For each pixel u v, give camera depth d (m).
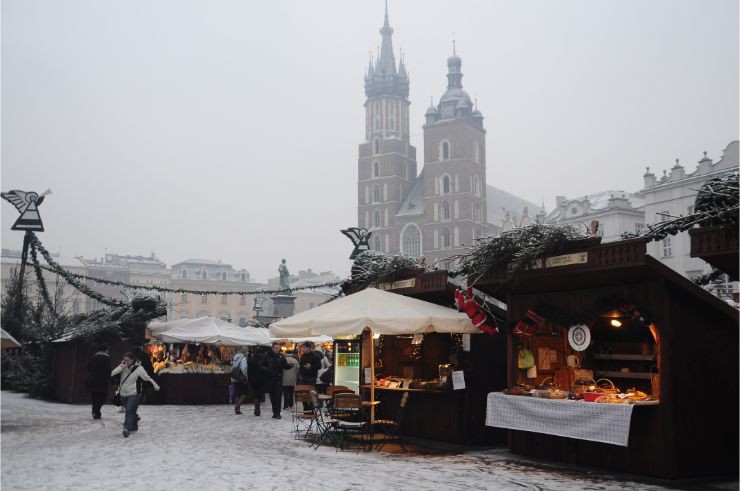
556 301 11.05
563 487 8.60
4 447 11.62
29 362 25.20
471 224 116.75
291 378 20.00
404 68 136.25
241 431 14.35
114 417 17.12
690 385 9.47
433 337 14.34
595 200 68.06
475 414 12.43
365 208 129.62
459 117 118.38
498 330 12.95
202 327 22.77
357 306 12.41
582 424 9.84
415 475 9.27
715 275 11.55
